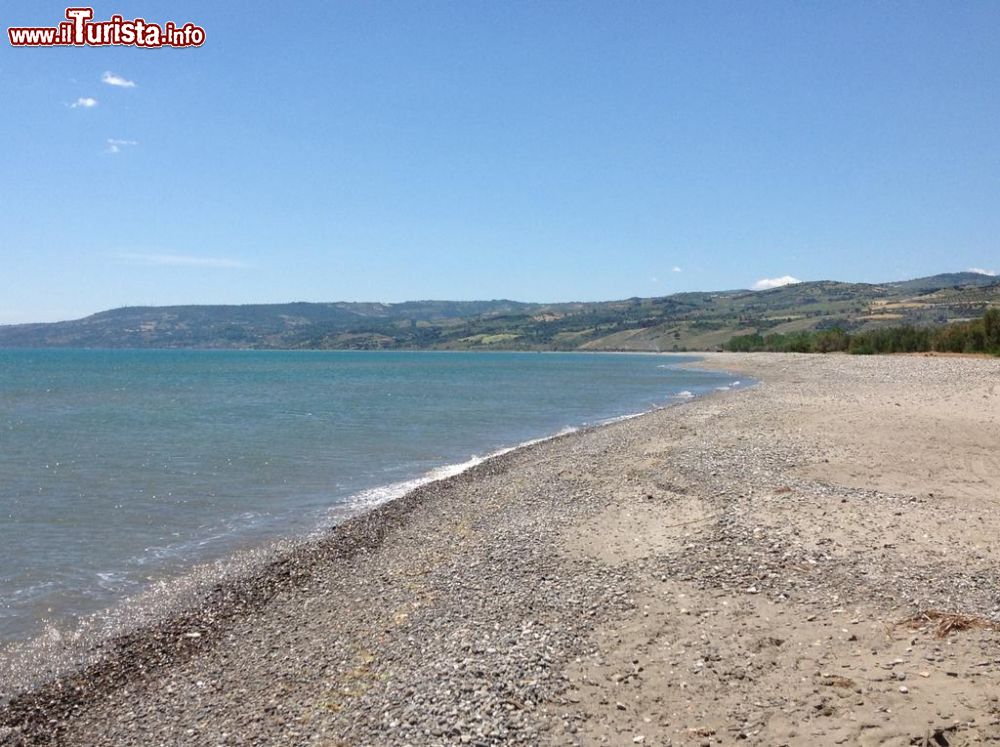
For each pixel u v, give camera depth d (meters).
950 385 40.34
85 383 75.12
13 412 42.38
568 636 8.26
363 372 102.50
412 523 15.21
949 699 6.24
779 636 7.85
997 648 7.22
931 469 17.00
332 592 11.06
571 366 123.69
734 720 6.25
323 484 20.03
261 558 13.09
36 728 7.40
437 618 9.33
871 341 99.25
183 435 30.84
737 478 16.50
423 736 6.30
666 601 9.13
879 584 9.25
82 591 11.41
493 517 15.00
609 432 27.50
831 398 36.38
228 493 18.86
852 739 5.77
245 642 9.33
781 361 99.44
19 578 12.02
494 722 6.43
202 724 7.18
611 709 6.58
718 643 7.78
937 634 7.62
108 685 8.30
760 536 11.56
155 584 11.74
